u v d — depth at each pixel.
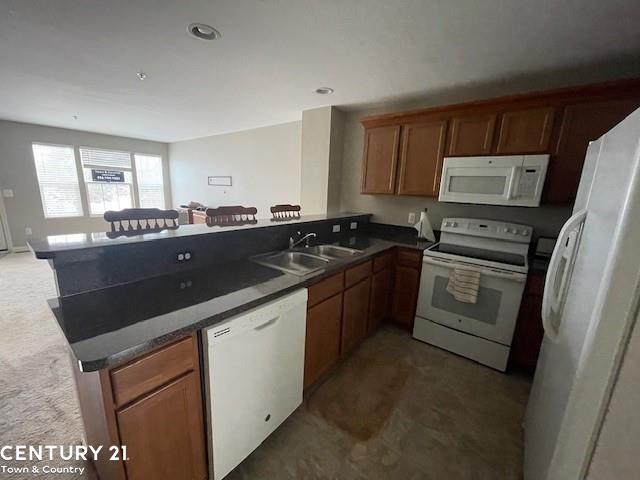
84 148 5.38
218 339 1.05
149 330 0.93
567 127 1.91
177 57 2.02
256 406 1.29
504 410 1.75
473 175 2.25
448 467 1.37
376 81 2.35
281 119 3.94
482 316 2.16
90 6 1.44
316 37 1.69
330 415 1.67
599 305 0.68
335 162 3.33
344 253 2.38
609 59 1.86
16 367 1.97
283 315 1.35
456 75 2.19
